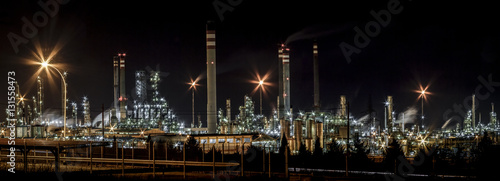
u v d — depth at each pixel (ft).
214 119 356.59
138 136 302.86
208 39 360.48
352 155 172.35
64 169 162.81
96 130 326.24
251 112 353.92
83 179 139.03
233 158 175.32
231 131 317.83
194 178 140.36
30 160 187.83
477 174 142.72
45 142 177.58
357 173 144.87
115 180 137.90
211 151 181.78
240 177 136.36
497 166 140.97
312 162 170.40
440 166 151.84
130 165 176.76
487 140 155.33
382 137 251.60
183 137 257.55
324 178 135.95
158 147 192.44
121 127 345.92
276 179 133.80
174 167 162.81
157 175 149.48
